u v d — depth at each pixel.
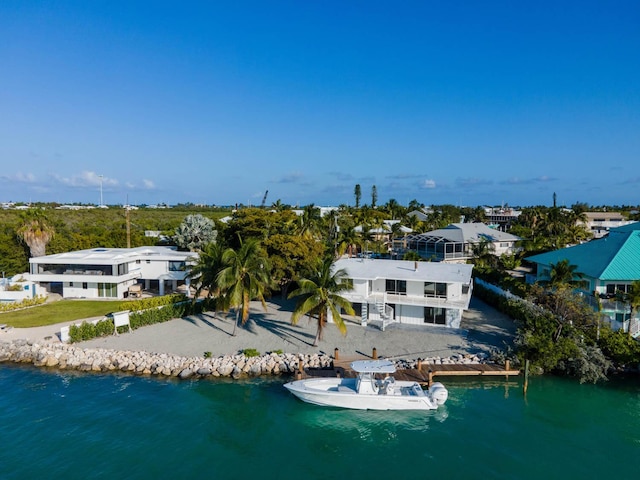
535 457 25.62
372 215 121.12
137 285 61.72
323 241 80.69
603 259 46.12
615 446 26.70
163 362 37.25
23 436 27.23
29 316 50.09
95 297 59.19
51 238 68.19
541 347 34.88
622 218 137.25
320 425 29.33
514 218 160.25
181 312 49.94
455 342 41.03
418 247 80.88
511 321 47.44
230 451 26.14
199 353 39.19
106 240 82.25
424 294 46.38
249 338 42.81
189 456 25.50
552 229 96.56
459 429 28.72
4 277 67.75
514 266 75.50
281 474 24.08
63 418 29.48
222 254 44.75
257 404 31.83
